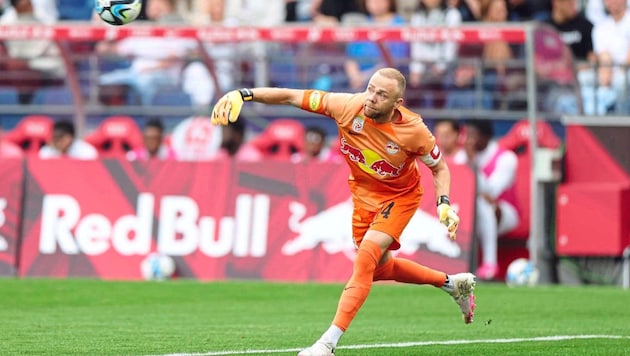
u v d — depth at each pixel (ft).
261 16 192.85
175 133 161.07
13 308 108.88
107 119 160.76
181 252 140.97
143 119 162.71
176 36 147.23
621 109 160.15
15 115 166.40
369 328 94.17
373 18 187.21
